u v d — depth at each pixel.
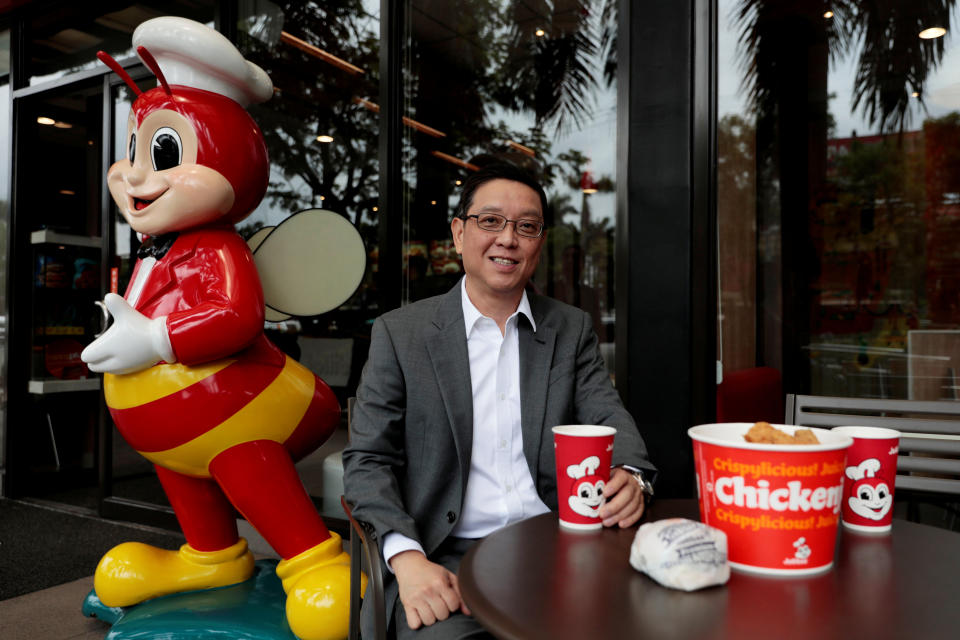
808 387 3.35
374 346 1.39
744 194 2.76
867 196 3.59
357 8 3.23
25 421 3.99
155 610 1.92
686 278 2.21
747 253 2.74
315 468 2.98
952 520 2.25
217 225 1.95
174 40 1.86
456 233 1.46
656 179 2.25
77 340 4.25
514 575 0.76
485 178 1.37
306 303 2.24
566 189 4.06
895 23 3.63
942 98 3.63
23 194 3.96
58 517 3.54
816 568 0.74
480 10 3.85
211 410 1.83
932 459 1.25
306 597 1.72
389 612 1.18
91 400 4.36
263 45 3.36
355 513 1.18
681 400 2.21
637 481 1.10
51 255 4.11
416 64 3.40
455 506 1.29
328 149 3.28
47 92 3.85
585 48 3.99
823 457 0.72
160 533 3.23
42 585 2.62
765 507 0.73
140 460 3.49
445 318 1.39
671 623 0.62
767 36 3.08
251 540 2.98
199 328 1.76
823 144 3.72
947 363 3.34
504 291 1.37
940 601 0.66
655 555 0.72
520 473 1.37
